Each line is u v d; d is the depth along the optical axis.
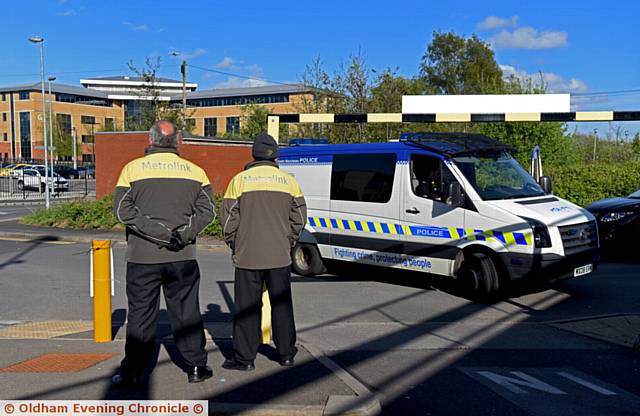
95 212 18.75
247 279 5.25
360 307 8.38
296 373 5.26
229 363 5.38
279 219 5.25
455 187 8.76
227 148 22.50
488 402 4.90
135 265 4.70
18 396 4.72
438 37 57.19
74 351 5.95
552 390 5.19
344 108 23.05
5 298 9.00
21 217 22.48
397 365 5.84
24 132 82.69
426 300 8.82
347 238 10.12
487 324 7.45
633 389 5.23
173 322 4.95
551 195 9.55
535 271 8.16
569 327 7.23
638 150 29.06
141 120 28.62
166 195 4.64
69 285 10.02
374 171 9.85
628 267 11.55
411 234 9.30
